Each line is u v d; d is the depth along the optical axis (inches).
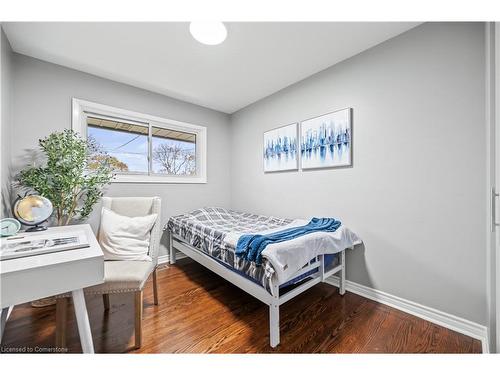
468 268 55.7
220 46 72.9
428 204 61.8
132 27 63.7
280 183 107.1
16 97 75.2
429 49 61.2
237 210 134.9
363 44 72.0
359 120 76.7
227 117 139.5
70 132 81.2
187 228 94.2
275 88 104.7
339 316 64.1
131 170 104.7
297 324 60.4
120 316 64.6
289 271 54.6
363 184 75.9
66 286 32.3
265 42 70.8
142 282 54.1
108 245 64.8
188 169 125.6
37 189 70.8
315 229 70.1
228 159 139.9
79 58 79.5
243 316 64.8
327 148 85.6
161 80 96.4
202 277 94.2
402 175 66.6
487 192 50.3
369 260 74.8
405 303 66.5
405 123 65.8
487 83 50.4
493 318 48.8
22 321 61.7
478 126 53.9
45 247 37.1
